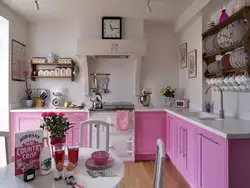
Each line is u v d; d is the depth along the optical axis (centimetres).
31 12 350
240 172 169
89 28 376
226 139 170
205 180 212
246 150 170
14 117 351
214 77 275
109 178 123
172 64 421
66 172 126
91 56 383
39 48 407
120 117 346
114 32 371
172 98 406
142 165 344
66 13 355
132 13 355
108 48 366
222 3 269
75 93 411
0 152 339
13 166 140
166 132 366
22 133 128
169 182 281
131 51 368
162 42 419
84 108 374
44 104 400
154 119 367
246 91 227
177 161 308
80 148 183
